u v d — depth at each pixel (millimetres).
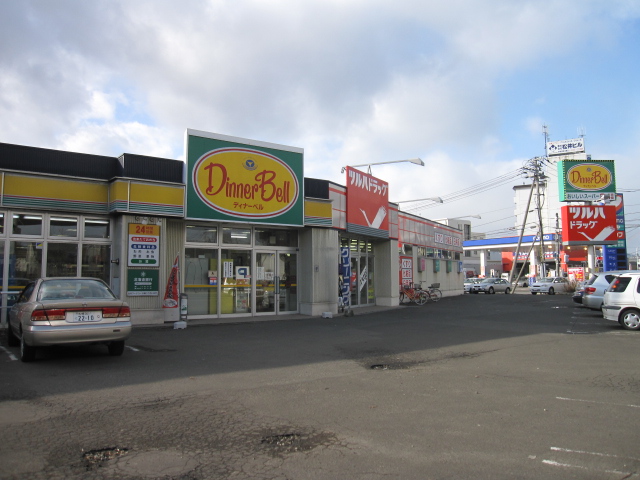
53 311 8383
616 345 11273
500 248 66062
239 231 17375
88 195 14297
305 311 18281
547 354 10117
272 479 4090
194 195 15383
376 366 8891
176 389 7070
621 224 43719
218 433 5219
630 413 5953
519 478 4102
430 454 4625
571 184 42125
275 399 6570
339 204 19500
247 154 16562
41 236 13781
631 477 4129
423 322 16203
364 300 23172
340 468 4312
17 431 5219
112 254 14805
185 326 14195
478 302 26688
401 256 27781
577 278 50531
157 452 4676
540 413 5953
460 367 8805
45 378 7668
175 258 15281
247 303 17469
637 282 14211
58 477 4098
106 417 5730
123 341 9453
